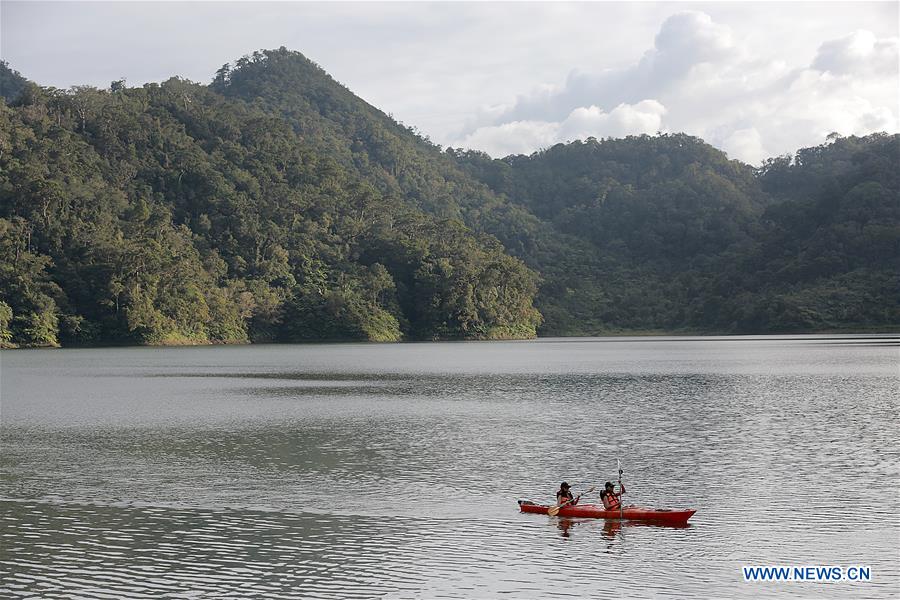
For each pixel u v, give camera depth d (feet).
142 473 133.08
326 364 414.62
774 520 102.47
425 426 183.21
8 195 653.30
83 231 652.48
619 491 116.06
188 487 122.62
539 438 165.37
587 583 81.35
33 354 519.19
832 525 100.12
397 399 240.12
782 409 206.90
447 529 100.07
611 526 100.89
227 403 230.68
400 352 555.28
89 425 187.32
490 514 106.73
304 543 94.53
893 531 97.55
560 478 127.85
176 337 650.84
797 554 89.66
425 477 128.98
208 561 88.22
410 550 91.86
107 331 629.10
